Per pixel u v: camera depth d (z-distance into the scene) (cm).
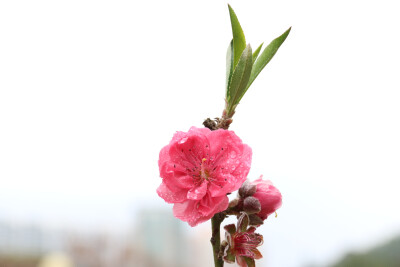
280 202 41
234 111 42
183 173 41
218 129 41
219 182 40
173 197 40
